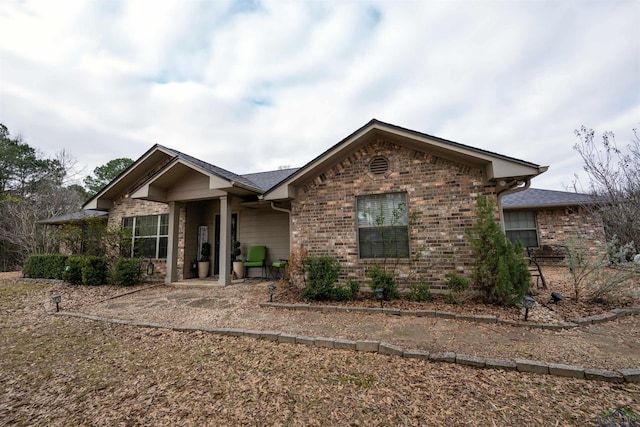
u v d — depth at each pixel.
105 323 5.29
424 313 5.14
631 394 2.62
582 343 3.75
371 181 7.01
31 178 20.64
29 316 5.91
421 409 2.47
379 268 6.41
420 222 6.51
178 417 2.46
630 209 8.94
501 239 5.49
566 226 10.86
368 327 4.59
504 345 3.74
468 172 6.26
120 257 9.49
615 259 5.81
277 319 5.21
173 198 9.26
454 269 6.16
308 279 6.47
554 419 2.29
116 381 3.13
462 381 2.91
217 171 8.60
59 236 11.57
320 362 3.45
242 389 2.89
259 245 10.02
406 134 6.27
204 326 4.92
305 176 7.37
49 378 3.24
